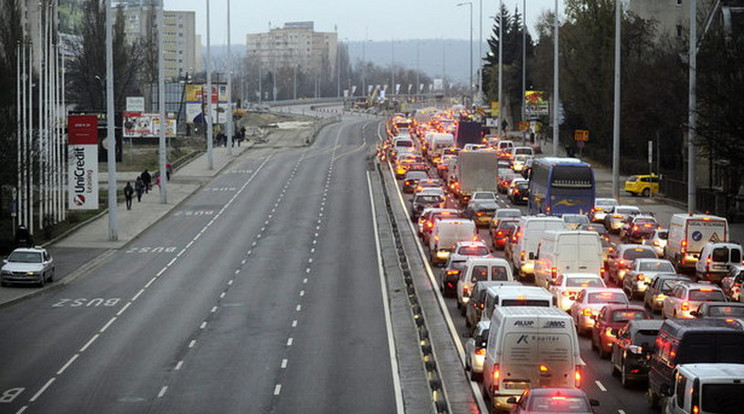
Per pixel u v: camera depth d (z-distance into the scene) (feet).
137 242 380.99
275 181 565.53
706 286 220.43
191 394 177.88
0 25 523.29
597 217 403.34
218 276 308.19
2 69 462.19
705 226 298.56
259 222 424.46
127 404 171.53
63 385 184.75
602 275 256.52
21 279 287.28
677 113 479.41
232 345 217.77
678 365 139.03
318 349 213.46
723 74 369.50
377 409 166.61
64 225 408.67
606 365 193.67
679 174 556.10
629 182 515.91
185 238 387.75
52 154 404.57
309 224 416.05
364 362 201.36
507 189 517.14
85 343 220.43
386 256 338.75
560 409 124.88
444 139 644.69
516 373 152.97
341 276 305.53
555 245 256.32
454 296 268.62
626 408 160.86
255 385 184.03
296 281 298.15
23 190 370.53
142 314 252.62
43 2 497.87
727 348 148.25
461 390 174.29
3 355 209.56
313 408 167.84
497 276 241.35
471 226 316.19
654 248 299.38
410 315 248.11
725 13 480.23
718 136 374.43
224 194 517.96
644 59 612.70
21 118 381.19
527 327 153.07
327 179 568.82
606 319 198.80
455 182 495.00
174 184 554.46
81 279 307.37
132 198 491.72
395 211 449.06
